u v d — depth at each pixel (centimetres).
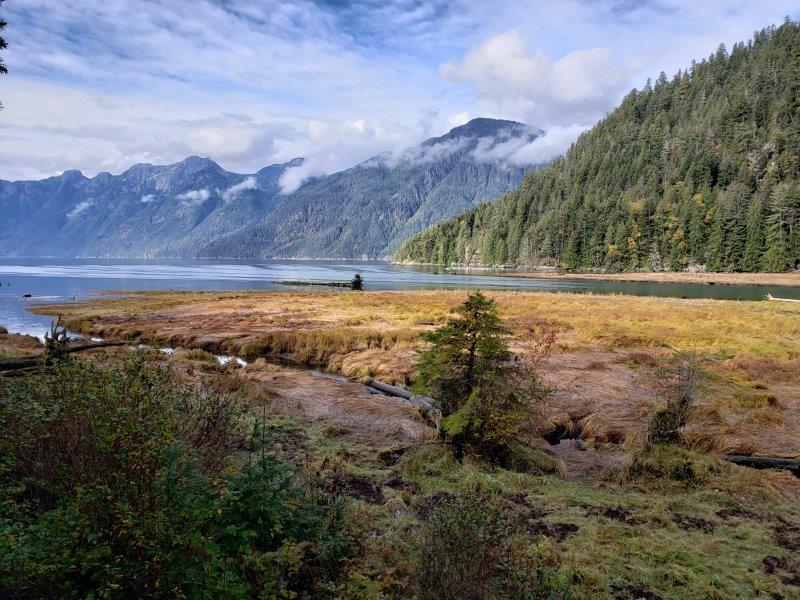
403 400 1309
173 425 502
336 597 392
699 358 1825
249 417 983
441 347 894
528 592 400
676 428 973
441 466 788
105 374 514
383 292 5394
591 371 1634
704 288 7569
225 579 318
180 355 1856
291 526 424
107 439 363
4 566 280
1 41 807
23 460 434
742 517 667
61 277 9088
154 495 343
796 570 535
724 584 499
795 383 1545
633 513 662
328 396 1298
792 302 4303
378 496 681
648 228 12294
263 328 2645
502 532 464
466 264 17425
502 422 823
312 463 775
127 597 303
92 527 317
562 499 694
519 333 2375
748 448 948
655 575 510
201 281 8150
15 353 1555
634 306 3853
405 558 475
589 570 500
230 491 397
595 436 1066
